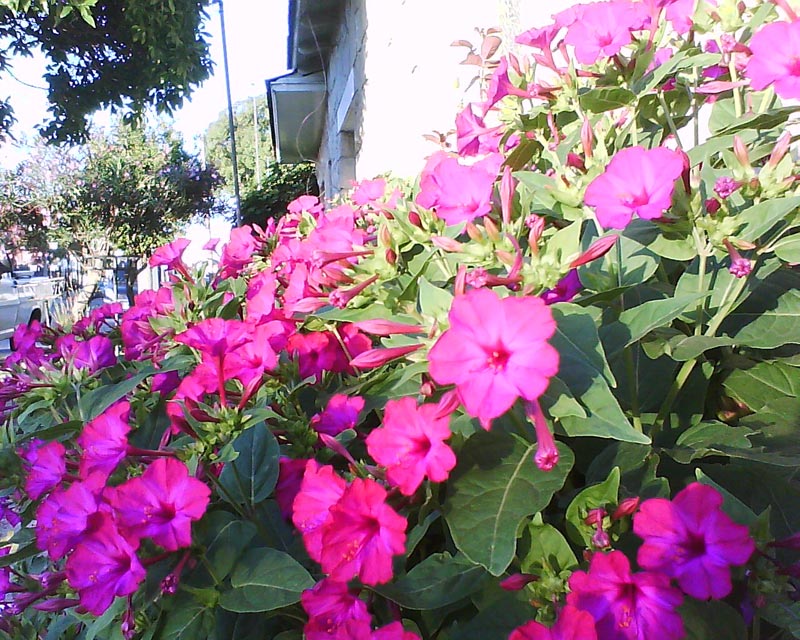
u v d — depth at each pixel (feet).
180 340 4.85
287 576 3.89
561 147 5.66
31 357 7.43
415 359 3.90
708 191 4.66
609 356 4.00
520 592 3.43
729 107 6.06
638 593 3.12
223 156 128.26
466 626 3.46
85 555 3.98
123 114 37.96
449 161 4.81
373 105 24.03
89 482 4.25
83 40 34.58
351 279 4.90
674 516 3.14
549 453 3.20
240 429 4.57
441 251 4.94
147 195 60.64
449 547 3.99
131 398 6.20
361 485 3.50
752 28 5.45
